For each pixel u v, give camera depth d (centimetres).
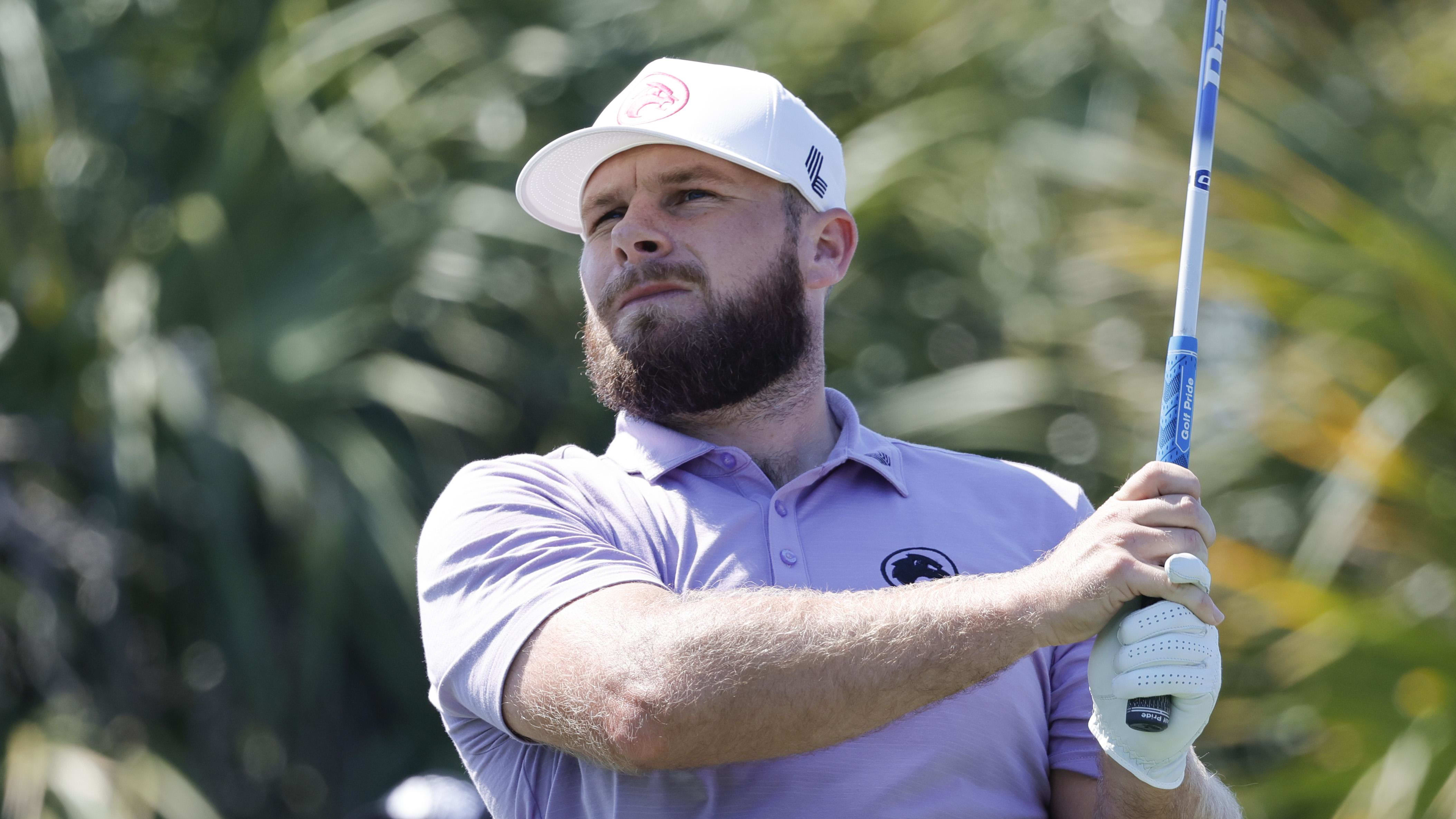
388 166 2170
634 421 798
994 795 713
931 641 630
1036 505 809
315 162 2158
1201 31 2139
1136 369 1950
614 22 2489
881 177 2198
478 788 759
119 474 1909
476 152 2278
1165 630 624
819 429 829
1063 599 630
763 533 742
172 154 2295
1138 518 638
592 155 833
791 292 814
